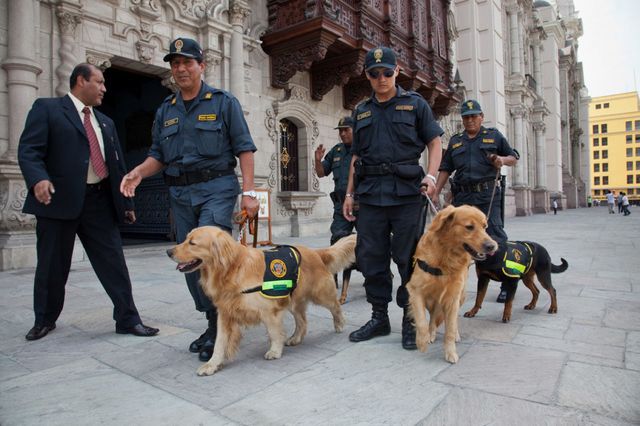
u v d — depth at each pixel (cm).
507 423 195
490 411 207
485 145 462
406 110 321
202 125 297
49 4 705
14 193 660
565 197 4266
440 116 1736
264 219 962
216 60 966
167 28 888
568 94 4662
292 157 1262
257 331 356
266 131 1130
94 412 214
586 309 400
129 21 817
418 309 287
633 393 222
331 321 383
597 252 806
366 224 332
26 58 662
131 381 254
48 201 300
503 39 2662
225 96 311
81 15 734
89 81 336
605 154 9994
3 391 241
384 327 336
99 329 363
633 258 717
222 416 208
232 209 306
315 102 1277
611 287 495
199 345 305
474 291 502
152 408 218
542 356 279
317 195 1241
